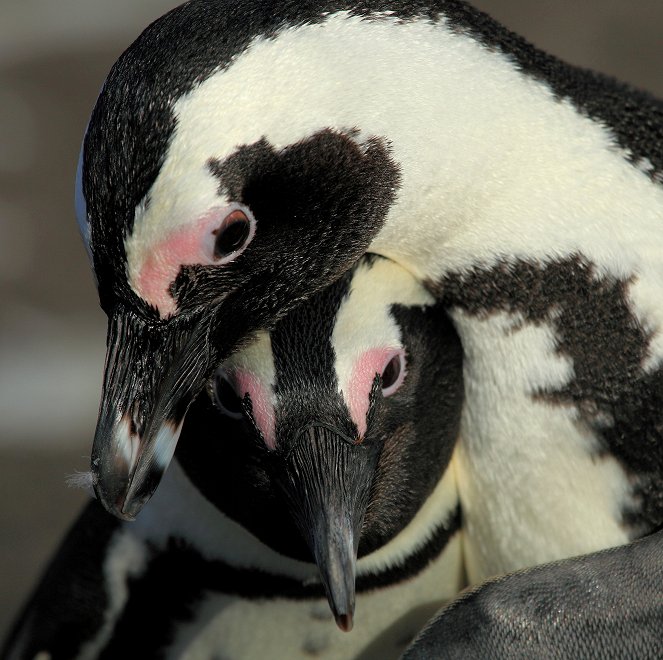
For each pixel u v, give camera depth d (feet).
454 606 19.21
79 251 53.16
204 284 18.83
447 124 19.26
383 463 20.24
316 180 18.83
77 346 47.57
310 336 19.45
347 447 19.47
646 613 18.20
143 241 18.22
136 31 67.15
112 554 22.85
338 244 19.39
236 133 18.26
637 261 19.63
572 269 19.58
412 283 20.22
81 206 18.37
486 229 19.61
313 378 19.38
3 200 55.77
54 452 42.60
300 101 18.60
